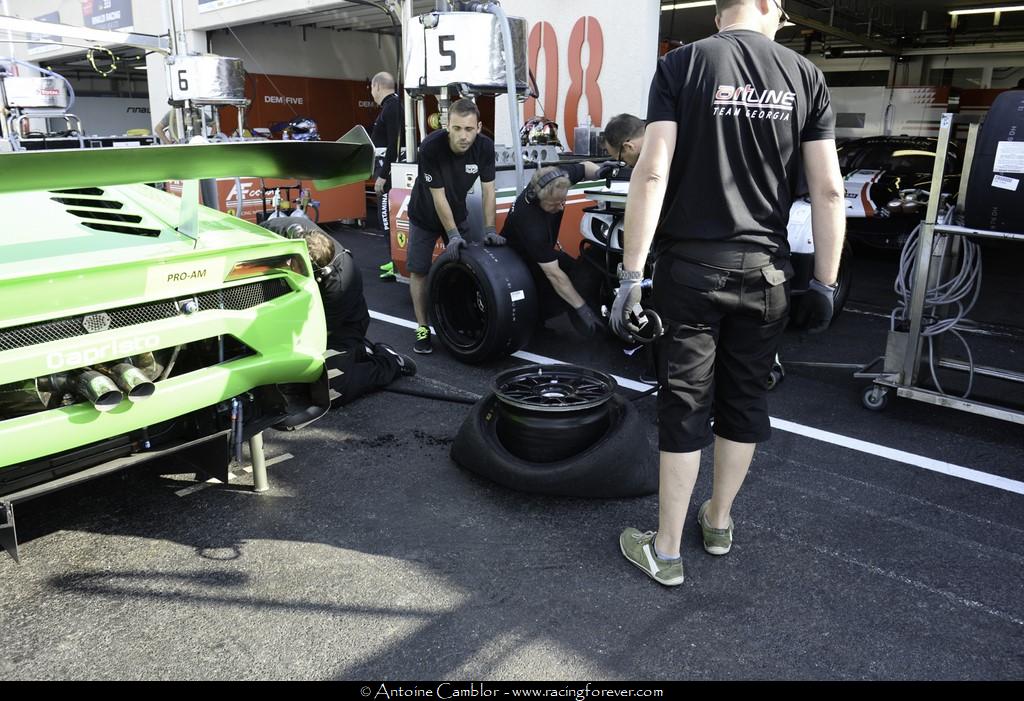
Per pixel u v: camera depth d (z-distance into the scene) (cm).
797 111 210
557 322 548
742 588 242
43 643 215
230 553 260
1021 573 252
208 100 553
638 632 221
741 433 239
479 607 231
